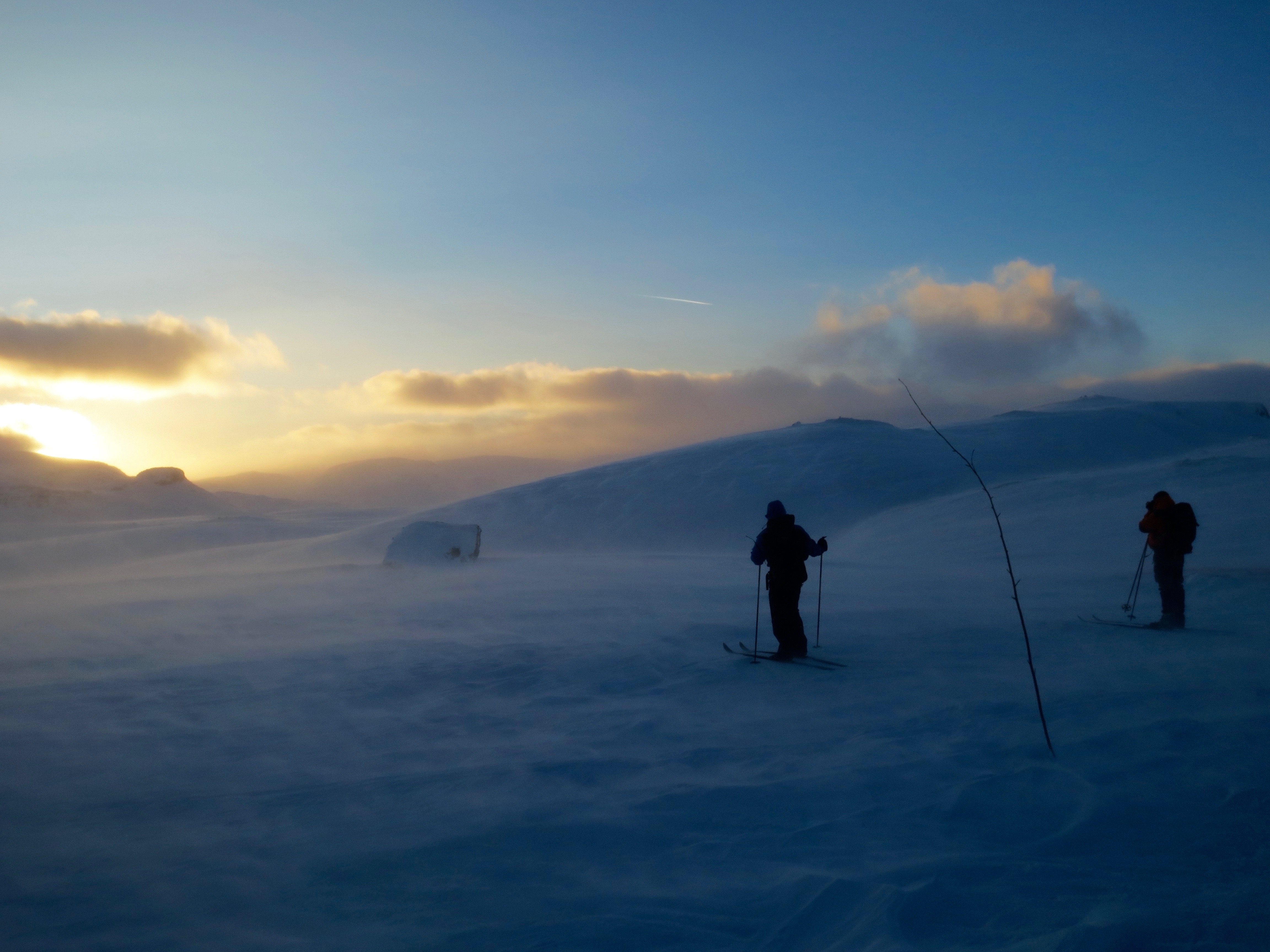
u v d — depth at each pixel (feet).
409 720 22.36
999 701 21.36
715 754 17.76
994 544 114.93
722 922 10.42
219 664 31.55
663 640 34.83
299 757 18.97
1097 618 39.40
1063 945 9.03
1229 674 24.12
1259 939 9.25
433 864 12.51
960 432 262.06
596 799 15.23
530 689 25.75
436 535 98.89
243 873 12.35
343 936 10.29
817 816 13.94
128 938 10.36
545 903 11.08
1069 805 13.96
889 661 28.43
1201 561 72.54
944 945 9.37
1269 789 14.20
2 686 28.14
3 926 10.73
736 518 200.44
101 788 16.81
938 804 14.23
